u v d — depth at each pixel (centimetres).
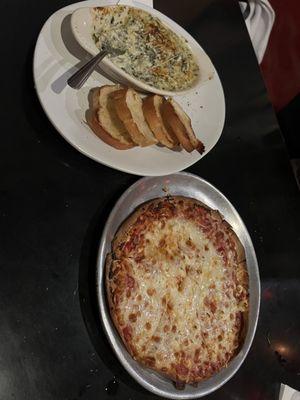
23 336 45
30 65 55
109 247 51
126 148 55
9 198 49
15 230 48
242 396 58
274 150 76
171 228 56
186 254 56
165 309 52
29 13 58
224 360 55
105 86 56
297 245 72
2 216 48
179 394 50
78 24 55
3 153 50
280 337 65
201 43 76
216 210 62
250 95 79
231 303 58
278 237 71
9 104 52
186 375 51
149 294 51
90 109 55
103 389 47
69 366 46
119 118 54
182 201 58
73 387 46
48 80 53
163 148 59
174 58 64
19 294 46
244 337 58
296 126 115
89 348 48
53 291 48
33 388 44
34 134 53
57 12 58
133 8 62
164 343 51
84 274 50
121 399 48
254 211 70
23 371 44
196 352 53
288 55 121
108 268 49
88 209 53
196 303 55
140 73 60
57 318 47
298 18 119
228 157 71
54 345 46
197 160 61
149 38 63
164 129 58
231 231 61
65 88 54
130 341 48
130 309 49
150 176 57
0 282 45
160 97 59
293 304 68
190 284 55
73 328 47
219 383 54
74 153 55
